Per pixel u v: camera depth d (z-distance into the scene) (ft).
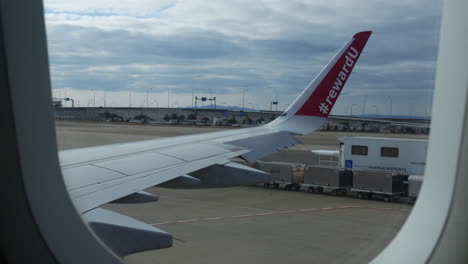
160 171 23.32
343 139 91.61
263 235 48.03
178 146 31.17
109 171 22.20
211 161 27.48
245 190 85.92
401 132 308.19
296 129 42.01
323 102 42.96
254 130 41.09
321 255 40.14
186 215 59.47
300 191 87.40
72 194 18.04
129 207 64.80
